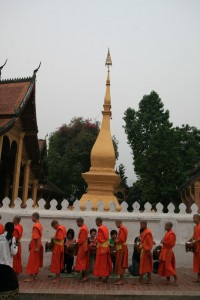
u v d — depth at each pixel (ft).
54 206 45.88
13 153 86.69
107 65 63.41
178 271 42.19
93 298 30.09
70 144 145.07
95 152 56.39
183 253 44.42
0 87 79.41
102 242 34.88
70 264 40.14
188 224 45.39
